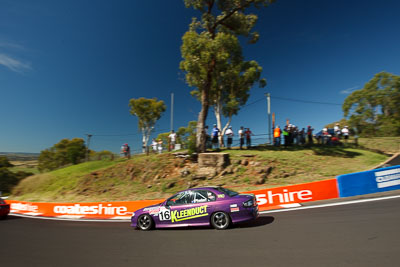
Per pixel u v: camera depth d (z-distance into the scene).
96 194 16.41
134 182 16.61
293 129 19.92
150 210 7.63
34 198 19.22
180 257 4.75
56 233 8.33
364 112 31.58
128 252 5.39
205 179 14.76
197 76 17.98
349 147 18.77
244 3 17.02
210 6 17.70
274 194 9.62
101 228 8.80
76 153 30.06
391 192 8.81
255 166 14.80
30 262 5.16
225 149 19.14
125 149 24.48
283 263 3.95
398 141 20.53
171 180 15.31
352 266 3.57
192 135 17.70
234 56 18.77
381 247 4.21
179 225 7.11
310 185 9.39
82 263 4.88
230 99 26.56
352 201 8.28
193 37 16.81
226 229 6.60
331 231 5.44
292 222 6.64
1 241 7.47
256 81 25.56
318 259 3.97
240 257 4.43
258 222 7.08
